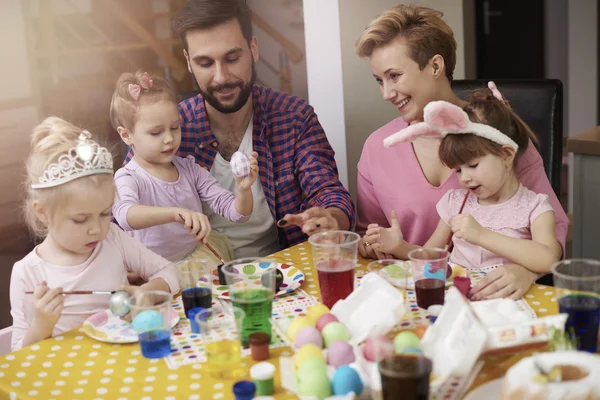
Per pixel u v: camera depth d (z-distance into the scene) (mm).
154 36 3166
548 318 1198
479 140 1720
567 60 5242
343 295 1480
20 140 2799
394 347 1038
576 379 952
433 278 1451
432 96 2053
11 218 2830
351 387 1104
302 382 1129
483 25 5398
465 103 2092
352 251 1472
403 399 1025
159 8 3158
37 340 1499
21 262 1764
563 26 5215
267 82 3168
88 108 3018
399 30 1990
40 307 1477
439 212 1933
